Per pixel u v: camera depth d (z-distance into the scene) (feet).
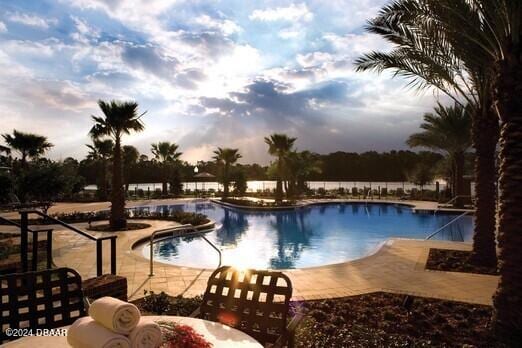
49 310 8.45
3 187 42.34
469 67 22.40
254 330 8.61
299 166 93.61
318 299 18.40
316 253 40.55
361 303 17.67
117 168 46.44
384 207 83.82
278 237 49.88
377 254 29.99
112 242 19.10
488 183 25.71
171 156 120.98
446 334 13.58
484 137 25.44
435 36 20.88
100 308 5.42
